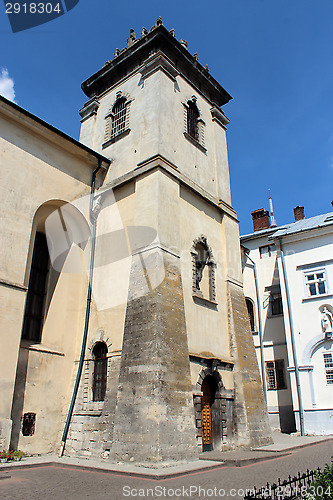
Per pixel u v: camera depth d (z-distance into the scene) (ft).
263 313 89.10
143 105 60.49
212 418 49.67
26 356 46.50
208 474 33.27
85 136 69.10
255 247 95.91
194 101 67.41
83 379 49.08
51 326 51.70
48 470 36.24
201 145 65.05
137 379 41.37
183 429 40.11
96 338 50.08
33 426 45.03
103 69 70.85
